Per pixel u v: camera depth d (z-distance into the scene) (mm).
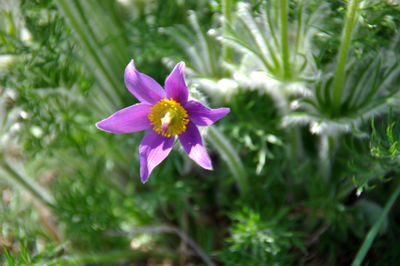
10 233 408
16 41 370
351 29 308
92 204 417
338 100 328
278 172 396
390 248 384
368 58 342
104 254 411
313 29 335
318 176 389
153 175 421
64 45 395
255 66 355
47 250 373
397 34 348
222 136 362
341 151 394
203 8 421
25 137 396
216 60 367
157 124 311
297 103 330
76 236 415
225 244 408
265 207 406
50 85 376
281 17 315
